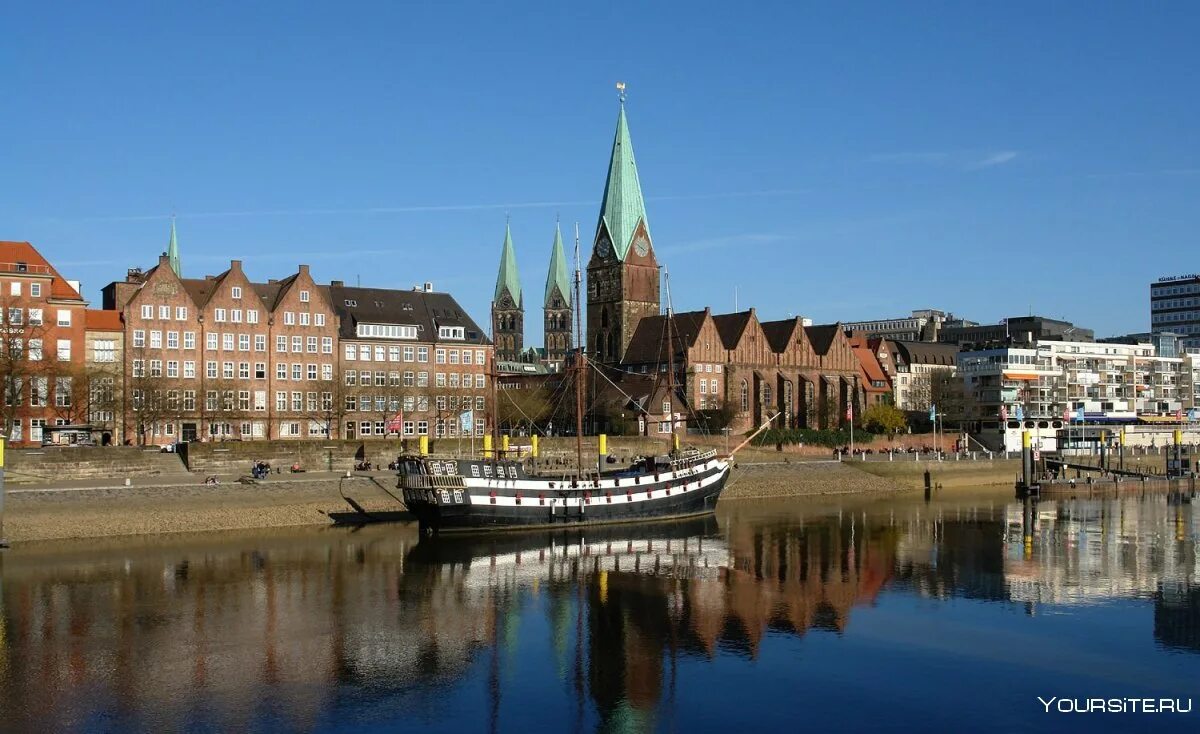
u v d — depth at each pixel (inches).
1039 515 4680.1
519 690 2014.0
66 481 4128.9
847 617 2556.6
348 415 6220.5
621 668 2146.9
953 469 6314.0
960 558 3403.1
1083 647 2287.2
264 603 2677.2
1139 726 1831.9
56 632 2380.7
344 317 6387.8
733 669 2139.5
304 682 2052.2
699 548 3604.8
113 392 5241.1
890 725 1835.6
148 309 5629.9
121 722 1835.6
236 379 5851.4
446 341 6628.9
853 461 6043.3
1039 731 1813.5
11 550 3371.1
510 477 4025.6
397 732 1803.6
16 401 4677.7
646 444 6048.2
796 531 4062.5
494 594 2810.0
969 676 2090.3
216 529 3848.4
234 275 5885.8
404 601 2716.5
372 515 4202.8
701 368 7583.7
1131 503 5300.2
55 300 5211.6
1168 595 2800.2
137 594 2758.4
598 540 3779.5
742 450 6510.8
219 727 1815.9
